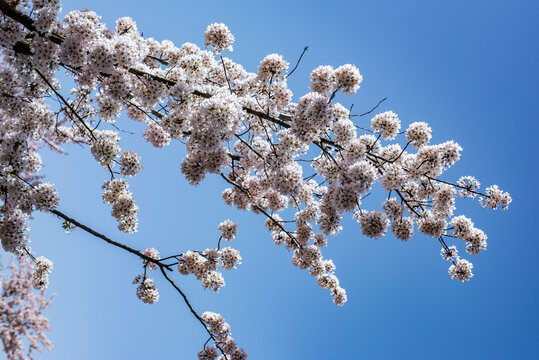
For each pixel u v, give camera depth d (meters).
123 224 7.37
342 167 6.00
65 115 7.42
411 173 6.17
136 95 6.07
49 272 7.49
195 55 6.56
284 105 6.70
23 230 6.00
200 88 6.59
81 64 5.25
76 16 5.28
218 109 5.41
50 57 5.18
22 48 5.28
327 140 6.20
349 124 6.00
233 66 7.59
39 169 6.55
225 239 8.20
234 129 5.83
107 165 6.89
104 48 5.18
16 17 5.21
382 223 5.80
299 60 6.24
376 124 6.29
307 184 8.12
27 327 4.33
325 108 5.49
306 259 8.11
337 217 6.74
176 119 5.94
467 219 7.44
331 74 6.10
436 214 7.01
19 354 4.13
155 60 7.69
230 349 7.84
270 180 6.97
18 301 4.35
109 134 7.12
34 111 6.64
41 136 6.77
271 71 6.42
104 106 6.32
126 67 5.44
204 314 8.05
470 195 7.27
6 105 5.70
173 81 5.90
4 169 5.49
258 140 6.96
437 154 6.05
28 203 5.95
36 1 5.26
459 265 7.49
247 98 6.76
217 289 7.71
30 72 5.43
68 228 7.39
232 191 8.33
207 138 5.52
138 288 8.00
